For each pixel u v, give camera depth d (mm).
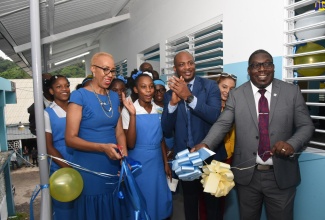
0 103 4383
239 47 2600
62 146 2084
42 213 1576
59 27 5762
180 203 3357
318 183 1925
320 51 1877
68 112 1701
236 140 1953
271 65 1755
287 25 2115
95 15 5816
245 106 1860
